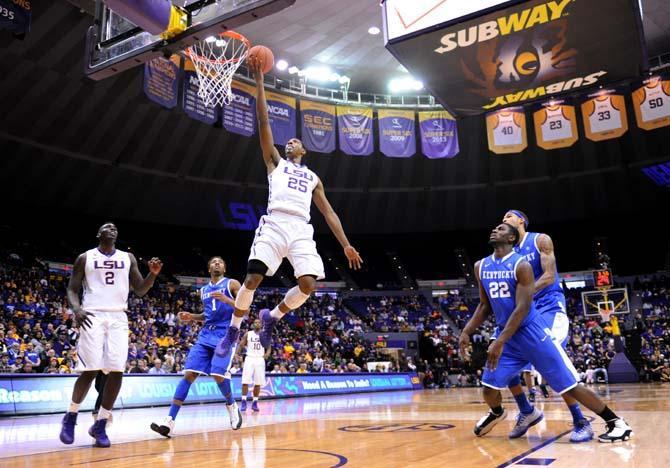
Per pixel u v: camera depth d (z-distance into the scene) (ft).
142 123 67.46
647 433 13.92
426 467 9.85
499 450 11.90
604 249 96.89
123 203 75.20
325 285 100.63
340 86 73.36
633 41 27.84
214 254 95.50
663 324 81.46
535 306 14.64
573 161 83.71
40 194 68.13
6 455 13.14
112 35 22.80
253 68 12.89
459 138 83.97
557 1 24.70
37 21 49.57
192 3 20.65
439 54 28.32
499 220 91.56
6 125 58.85
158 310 68.28
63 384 32.04
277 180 12.89
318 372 56.59
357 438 14.96
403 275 102.94
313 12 56.03
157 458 11.91
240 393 43.16
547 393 37.11
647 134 78.43
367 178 87.66
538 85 31.99
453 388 70.18
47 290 62.13
